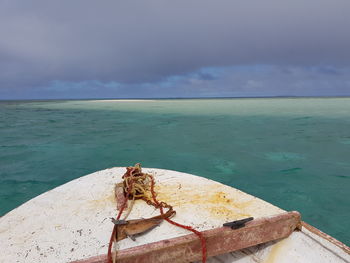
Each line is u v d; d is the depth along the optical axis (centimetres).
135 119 2008
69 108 3675
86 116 2300
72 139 1141
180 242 136
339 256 158
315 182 606
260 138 1146
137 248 131
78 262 124
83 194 239
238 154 871
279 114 2245
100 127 1537
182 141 1098
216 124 1650
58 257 150
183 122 1781
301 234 177
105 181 272
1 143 1038
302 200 514
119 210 206
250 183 607
